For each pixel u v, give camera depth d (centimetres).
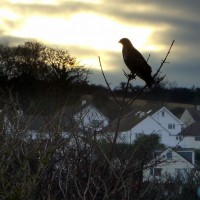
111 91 1187
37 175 924
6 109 1052
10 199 906
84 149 1198
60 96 1270
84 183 1134
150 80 1306
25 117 1091
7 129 1016
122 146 1317
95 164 1206
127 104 1180
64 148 1155
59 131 986
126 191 1038
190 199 2378
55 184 1106
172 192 2083
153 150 1421
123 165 1131
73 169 1141
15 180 930
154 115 9106
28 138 1041
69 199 1098
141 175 1192
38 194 1049
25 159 935
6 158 953
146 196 1344
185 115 13375
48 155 938
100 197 1109
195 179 2594
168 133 9219
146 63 1509
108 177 1141
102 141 1268
